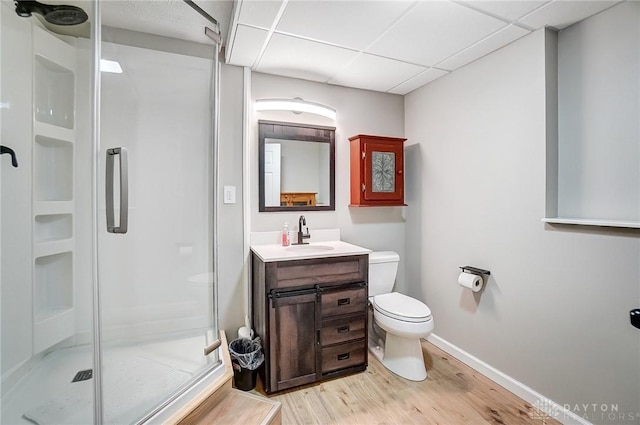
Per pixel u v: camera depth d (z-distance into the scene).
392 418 1.70
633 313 1.21
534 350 1.81
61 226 1.80
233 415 1.50
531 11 1.59
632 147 1.47
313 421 1.67
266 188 2.40
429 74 2.41
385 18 1.66
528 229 1.84
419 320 1.98
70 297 1.78
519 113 1.88
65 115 1.77
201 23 1.80
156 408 1.34
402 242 2.88
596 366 1.54
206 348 1.70
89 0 1.52
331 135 2.60
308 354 1.97
